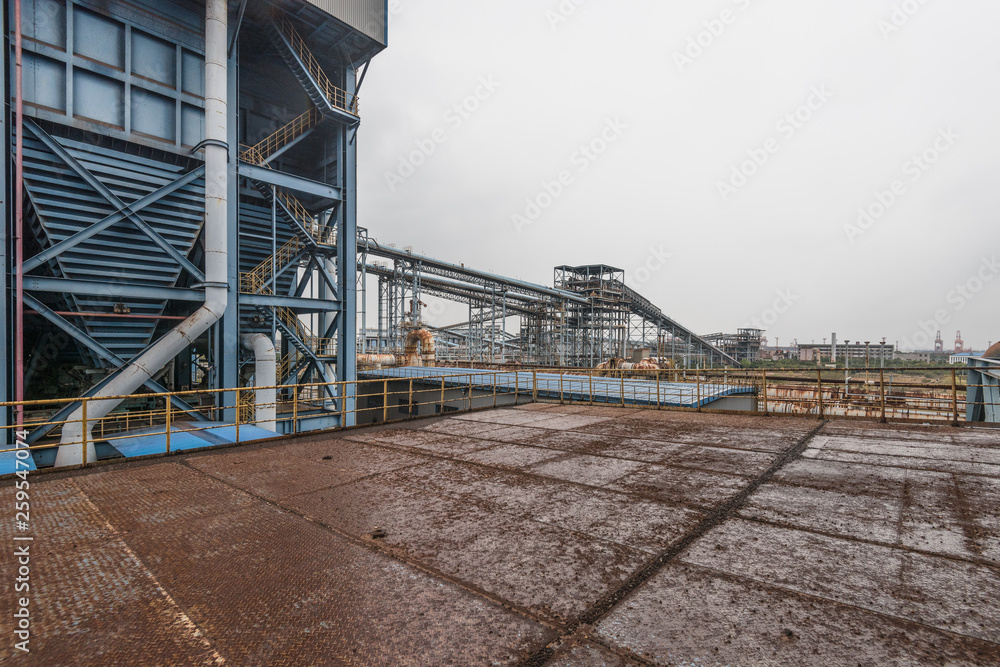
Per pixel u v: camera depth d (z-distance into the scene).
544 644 2.75
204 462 7.35
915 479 6.05
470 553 4.03
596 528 4.58
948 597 3.22
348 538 4.37
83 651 2.69
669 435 9.49
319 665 2.57
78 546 4.19
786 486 5.88
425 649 2.71
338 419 20.86
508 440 9.09
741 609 3.11
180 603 3.23
